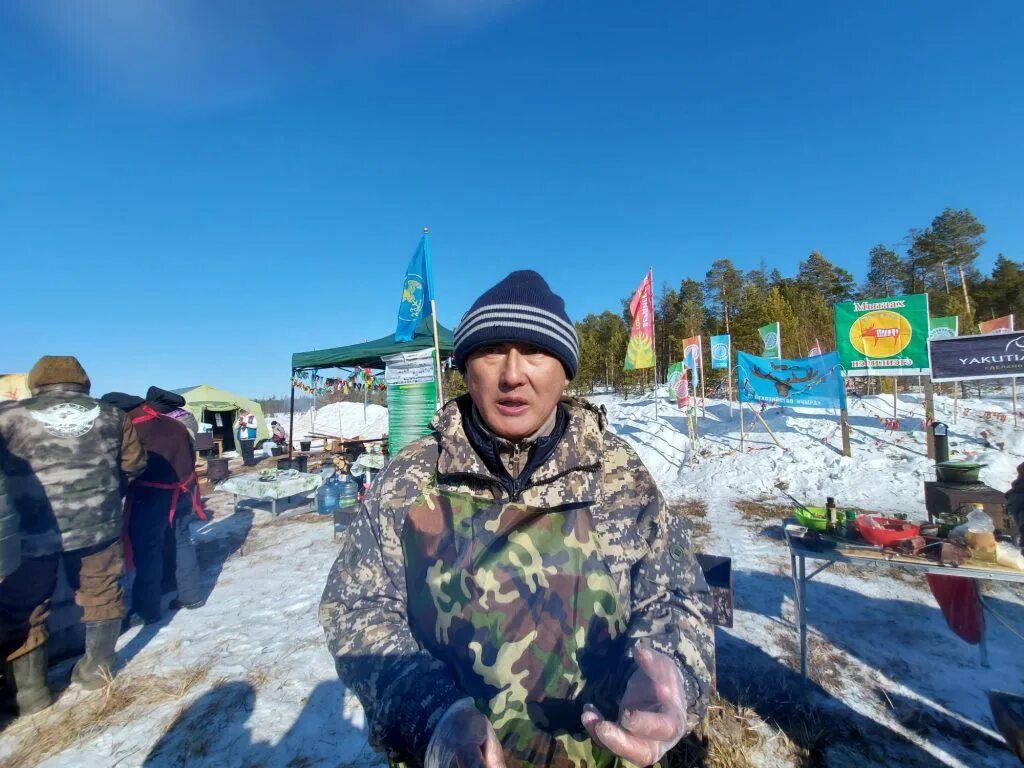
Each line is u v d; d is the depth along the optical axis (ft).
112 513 9.89
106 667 10.11
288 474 24.41
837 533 9.93
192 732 8.80
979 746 8.12
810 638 11.46
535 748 3.06
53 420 9.12
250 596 14.78
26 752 8.43
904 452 27.99
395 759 3.00
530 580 3.23
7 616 9.08
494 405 3.47
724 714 8.95
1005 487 23.65
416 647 3.16
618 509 3.57
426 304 23.81
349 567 3.53
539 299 3.53
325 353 32.99
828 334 87.15
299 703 9.55
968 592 10.38
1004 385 63.10
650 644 3.13
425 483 3.59
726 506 23.67
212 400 51.85
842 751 8.09
